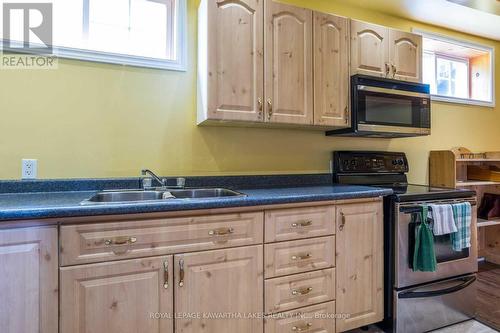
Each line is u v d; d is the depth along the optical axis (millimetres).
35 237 1155
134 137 1910
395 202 1887
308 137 2414
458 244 1988
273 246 1563
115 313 1263
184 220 1370
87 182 1777
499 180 2859
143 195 1815
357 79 2109
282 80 1918
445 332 1932
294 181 2316
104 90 1843
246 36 1827
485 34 3139
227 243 1456
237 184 2135
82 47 1814
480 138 3230
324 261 1703
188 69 2037
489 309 2205
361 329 1949
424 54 3123
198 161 2070
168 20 2047
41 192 1688
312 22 2018
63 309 1192
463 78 3332
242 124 2035
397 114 2254
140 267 1298
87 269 1221
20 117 1683
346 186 2188
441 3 2520
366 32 2207
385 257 1927
